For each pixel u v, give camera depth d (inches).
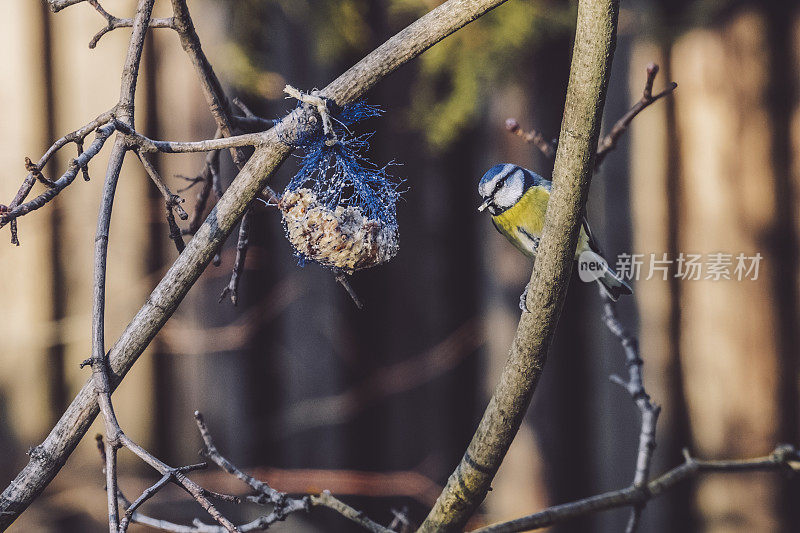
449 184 322.7
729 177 290.4
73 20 293.3
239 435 297.4
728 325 289.9
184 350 293.4
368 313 319.0
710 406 290.7
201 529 128.7
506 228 196.2
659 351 294.5
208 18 291.4
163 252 297.1
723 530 287.9
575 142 89.5
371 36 309.9
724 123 290.4
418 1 286.5
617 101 301.6
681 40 294.4
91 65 293.9
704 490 290.8
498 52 296.2
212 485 285.1
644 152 297.1
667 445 293.6
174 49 293.1
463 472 108.5
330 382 309.6
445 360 319.6
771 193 287.3
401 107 318.7
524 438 308.0
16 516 91.4
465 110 296.4
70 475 287.9
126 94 93.4
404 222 322.0
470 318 323.9
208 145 94.1
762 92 287.6
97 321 91.0
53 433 92.0
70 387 293.7
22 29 291.6
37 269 292.0
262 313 301.0
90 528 284.5
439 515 111.6
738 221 289.9
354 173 105.3
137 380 293.0
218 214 95.6
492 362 316.2
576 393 308.3
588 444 307.9
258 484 128.5
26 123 292.2
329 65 304.5
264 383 305.7
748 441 287.7
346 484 294.2
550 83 306.3
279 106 298.7
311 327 308.8
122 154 93.0
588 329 307.0
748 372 287.9
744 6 287.1
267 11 299.9
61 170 294.2
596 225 302.5
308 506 128.4
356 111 98.4
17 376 291.0
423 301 321.7
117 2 294.0
